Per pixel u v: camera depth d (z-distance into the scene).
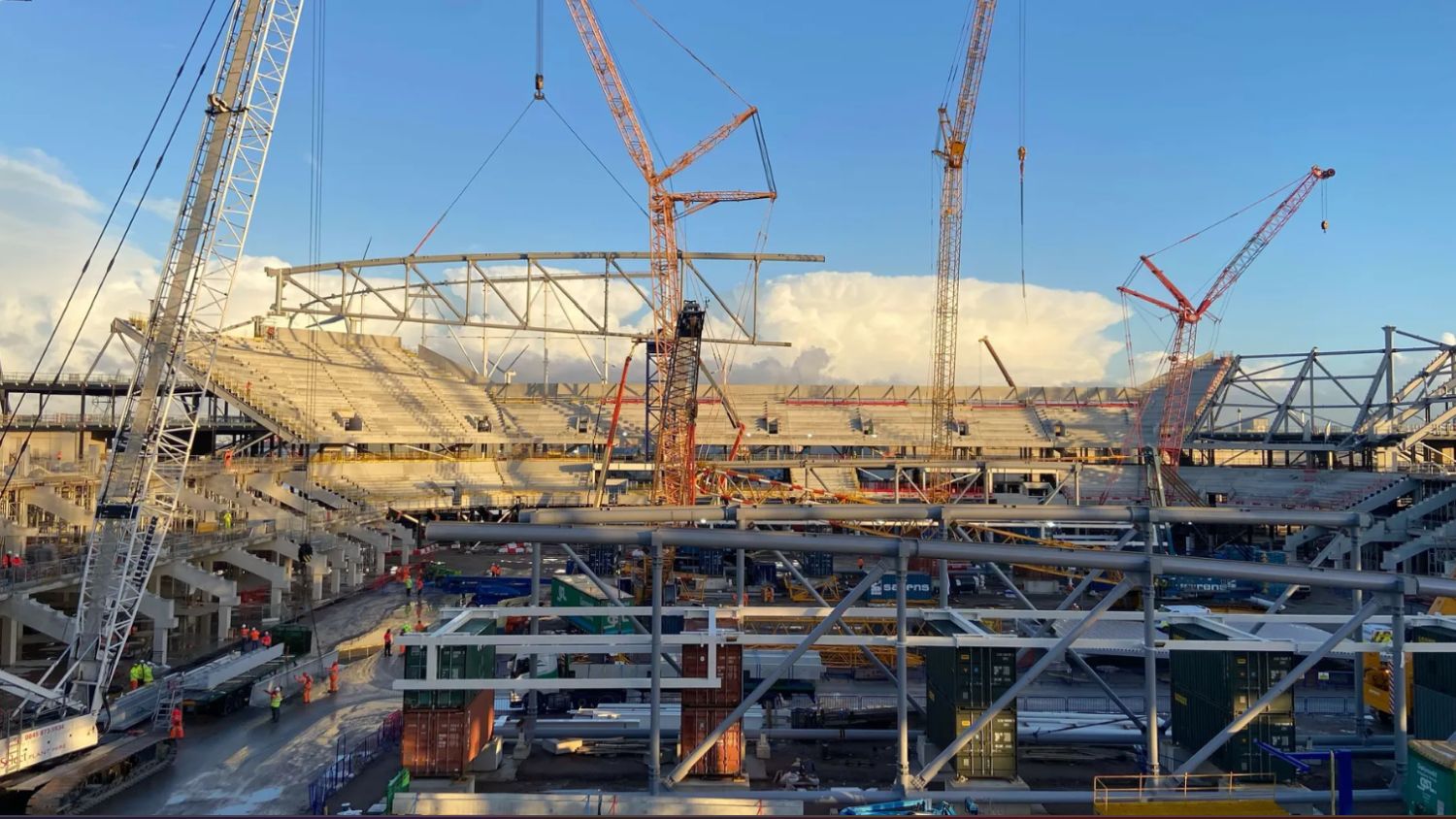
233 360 112.00
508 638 32.59
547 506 117.19
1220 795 30.44
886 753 37.88
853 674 50.53
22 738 33.50
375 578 86.06
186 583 66.81
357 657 56.22
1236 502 112.06
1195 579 76.12
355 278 125.44
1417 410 107.06
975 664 33.41
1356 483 102.31
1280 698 32.78
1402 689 31.59
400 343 148.12
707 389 150.38
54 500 63.50
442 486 113.00
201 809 32.41
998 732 33.12
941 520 39.97
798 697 45.84
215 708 43.62
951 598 76.38
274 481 85.12
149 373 49.25
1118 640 38.34
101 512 46.81
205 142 50.03
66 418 98.81
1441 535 81.44
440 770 32.94
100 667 44.00
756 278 127.44
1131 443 133.75
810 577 81.69
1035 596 78.62
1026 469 104.19
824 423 144.00
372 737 40.34
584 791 33.03
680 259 121.75
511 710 41.28
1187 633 35.34
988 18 121.88
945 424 137.25
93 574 46.22
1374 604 32.03
